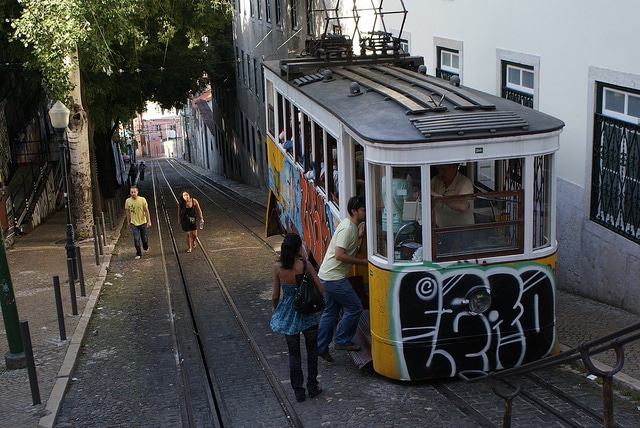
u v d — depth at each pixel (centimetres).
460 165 781
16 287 1389
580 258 1024
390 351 748
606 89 950
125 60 2541
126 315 1163
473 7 1294
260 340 977
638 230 891
